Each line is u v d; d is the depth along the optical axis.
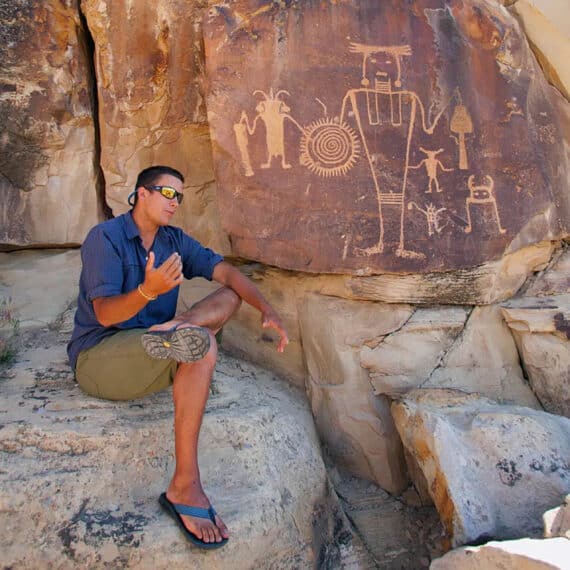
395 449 2.83
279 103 2.83
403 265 2.82
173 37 3.08
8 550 1.95
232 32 2.84
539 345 2.95
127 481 2.16
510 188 2.95
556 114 3.13
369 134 2.85
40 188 3.16
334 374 2.90
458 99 2.94
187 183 3.19
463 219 2.88
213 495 2.19
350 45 2.88
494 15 3.01
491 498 2.38
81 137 3.20
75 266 3.21
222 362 2.90
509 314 2.97
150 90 3.12
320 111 2.84
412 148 2.88
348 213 2.81
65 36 3.14
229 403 2.57
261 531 2.13
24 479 2.09
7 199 3.11
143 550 1.97
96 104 3.28
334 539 2.44
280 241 2.81
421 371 2.88
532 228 2.98
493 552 1.99
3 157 3.09
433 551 2.50
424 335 2.91
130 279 2.31
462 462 2.42
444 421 2.50
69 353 2.41
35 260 3.19
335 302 2.92
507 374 2.96
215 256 2.54
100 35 3.11
